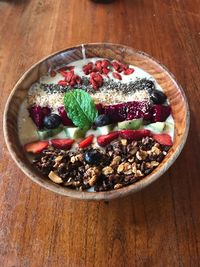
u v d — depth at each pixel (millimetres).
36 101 199
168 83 193
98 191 160
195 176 180
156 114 188
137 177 163
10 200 176
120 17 272
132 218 167
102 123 182
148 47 248
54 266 154
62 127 190
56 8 284
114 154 174
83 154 175
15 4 291
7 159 192
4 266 156
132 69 213
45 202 174
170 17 270
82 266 154
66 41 257
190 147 191
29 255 158
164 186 177
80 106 183
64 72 215
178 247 158
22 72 237
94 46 212
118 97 200
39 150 179
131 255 156
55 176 165
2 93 224
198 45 247
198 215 167
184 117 173
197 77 225
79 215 169
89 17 274
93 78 211
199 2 282
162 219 167
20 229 166
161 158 170
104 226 165
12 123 182
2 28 271
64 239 162
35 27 270
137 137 182
